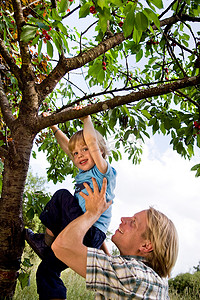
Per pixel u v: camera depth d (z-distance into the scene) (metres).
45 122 2.06
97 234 1.92
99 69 2.84
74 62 2.25
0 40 2.35
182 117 2.81
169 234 1.46
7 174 2.00
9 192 1.96
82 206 1.92
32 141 2.09
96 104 1.96
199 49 3.08
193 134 2.98
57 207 2.00
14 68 2.25
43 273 1.83
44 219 1.97
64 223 1.92
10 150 1.99
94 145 1.95
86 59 2.29
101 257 1.28
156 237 1.44
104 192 1.45
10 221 1.94
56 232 1.97
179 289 6.75
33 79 2.19
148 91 1.91
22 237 2.00
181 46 2.90
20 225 1.99
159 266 1.43
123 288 1.22
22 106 2.12
